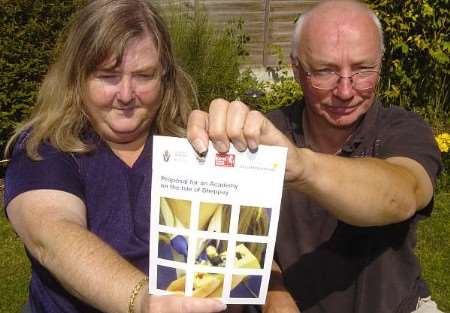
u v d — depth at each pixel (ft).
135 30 5.77
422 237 14.80
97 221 5.96
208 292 4.45
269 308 6.15
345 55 6.57
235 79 18.49
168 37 6.19
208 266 4.42
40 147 5.78
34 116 6.13
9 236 14.65
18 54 15.49
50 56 15.72
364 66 6.63
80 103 6.01
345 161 4.92
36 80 15.88
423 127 6.67
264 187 4.34
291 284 6.95
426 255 14.08
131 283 4.42
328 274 6.75
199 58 17.63
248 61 22.35
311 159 4.64
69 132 5.92
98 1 5.88
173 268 4.41
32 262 5.91
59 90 6.00
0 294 12.57
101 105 5.90
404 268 6.50
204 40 17.98
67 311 5.82
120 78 5.85
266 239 4.42
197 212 4.36
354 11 6.73
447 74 18.38
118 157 6.16
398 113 6.89
